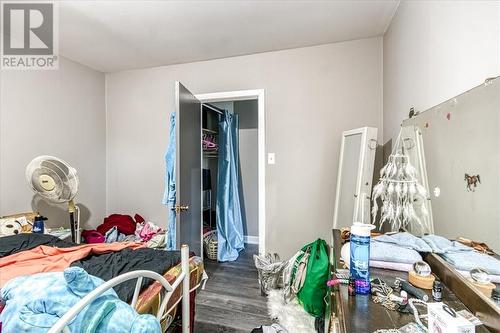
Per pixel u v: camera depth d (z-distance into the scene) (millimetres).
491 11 841
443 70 1142
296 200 2564
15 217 2121
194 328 1805
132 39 2301
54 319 678
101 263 1332
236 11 1878
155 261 1374
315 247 2096
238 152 3889
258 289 2350
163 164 3010
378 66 2303
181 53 2617
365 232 843
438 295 787
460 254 885
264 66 2621
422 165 1294
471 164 888
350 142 2193
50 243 1646
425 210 1247
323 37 2301
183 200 2182
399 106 1791
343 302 783
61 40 2307
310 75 2490
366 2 1785
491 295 689
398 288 842
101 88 3131
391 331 646
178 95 2072
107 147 3205
